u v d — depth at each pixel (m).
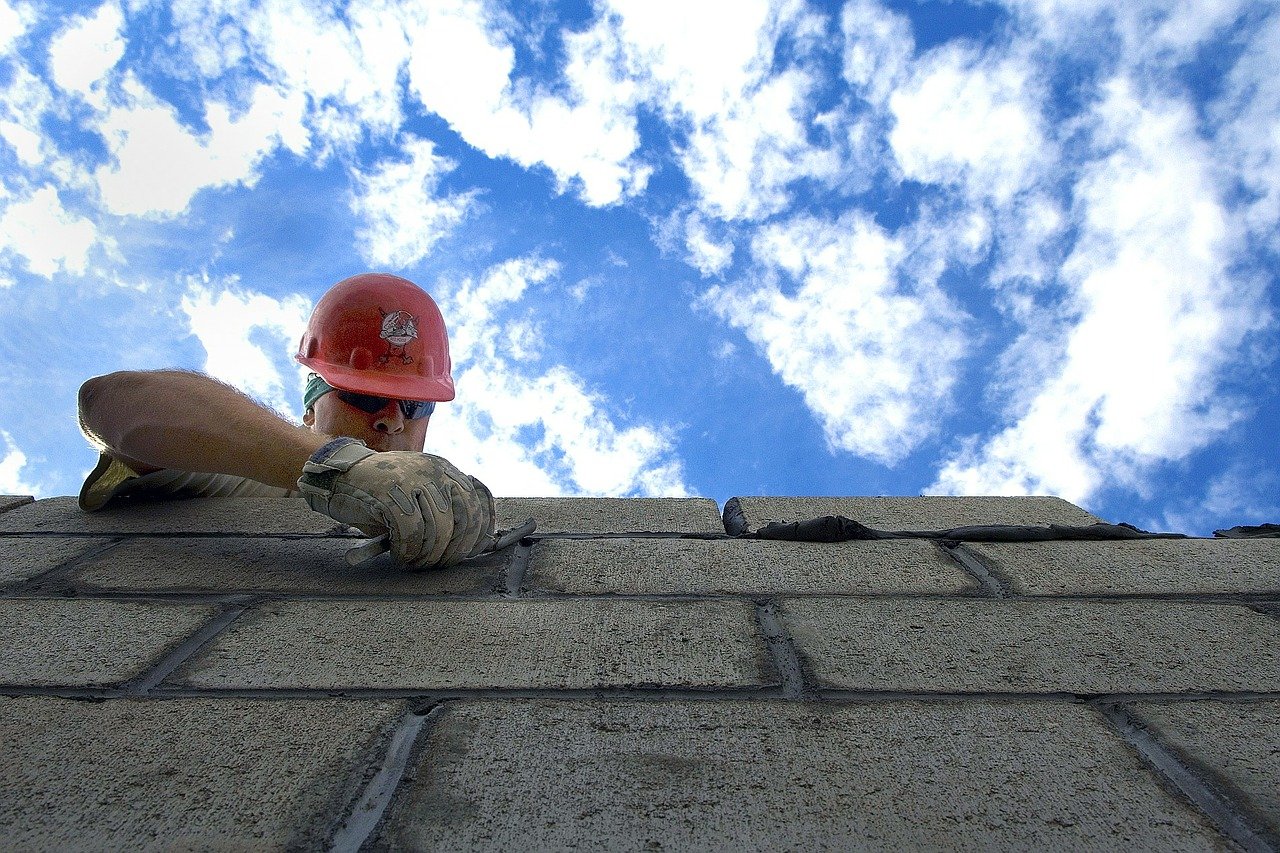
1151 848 0.84
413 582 1.59
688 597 1.53
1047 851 0.84
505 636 1.33
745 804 0.91
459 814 0.89
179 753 1.00
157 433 1.67
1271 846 0.84
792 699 1.15
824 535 1.87
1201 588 1.58
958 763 0.99
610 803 0.91
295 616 1.41
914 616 1.43
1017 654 1.28
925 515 2.16
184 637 1.33
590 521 2.07
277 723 1.07
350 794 0.92
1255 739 1.04
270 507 2.11
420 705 1.12
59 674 1.20
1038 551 1.80
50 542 1.82
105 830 0.86
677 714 1.10
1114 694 1.16
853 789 0.94
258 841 0.85
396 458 1.53
